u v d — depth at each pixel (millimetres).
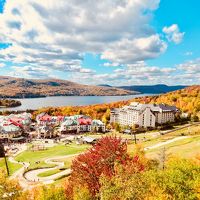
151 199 35812
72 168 48688
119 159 46500
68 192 48438
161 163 62062
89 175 46719
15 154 161125
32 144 190875
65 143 186500
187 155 88375
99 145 49875
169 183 38281
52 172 107250
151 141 144875
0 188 50719
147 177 38844
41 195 49531
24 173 110125
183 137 144125
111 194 36469
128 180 37031
